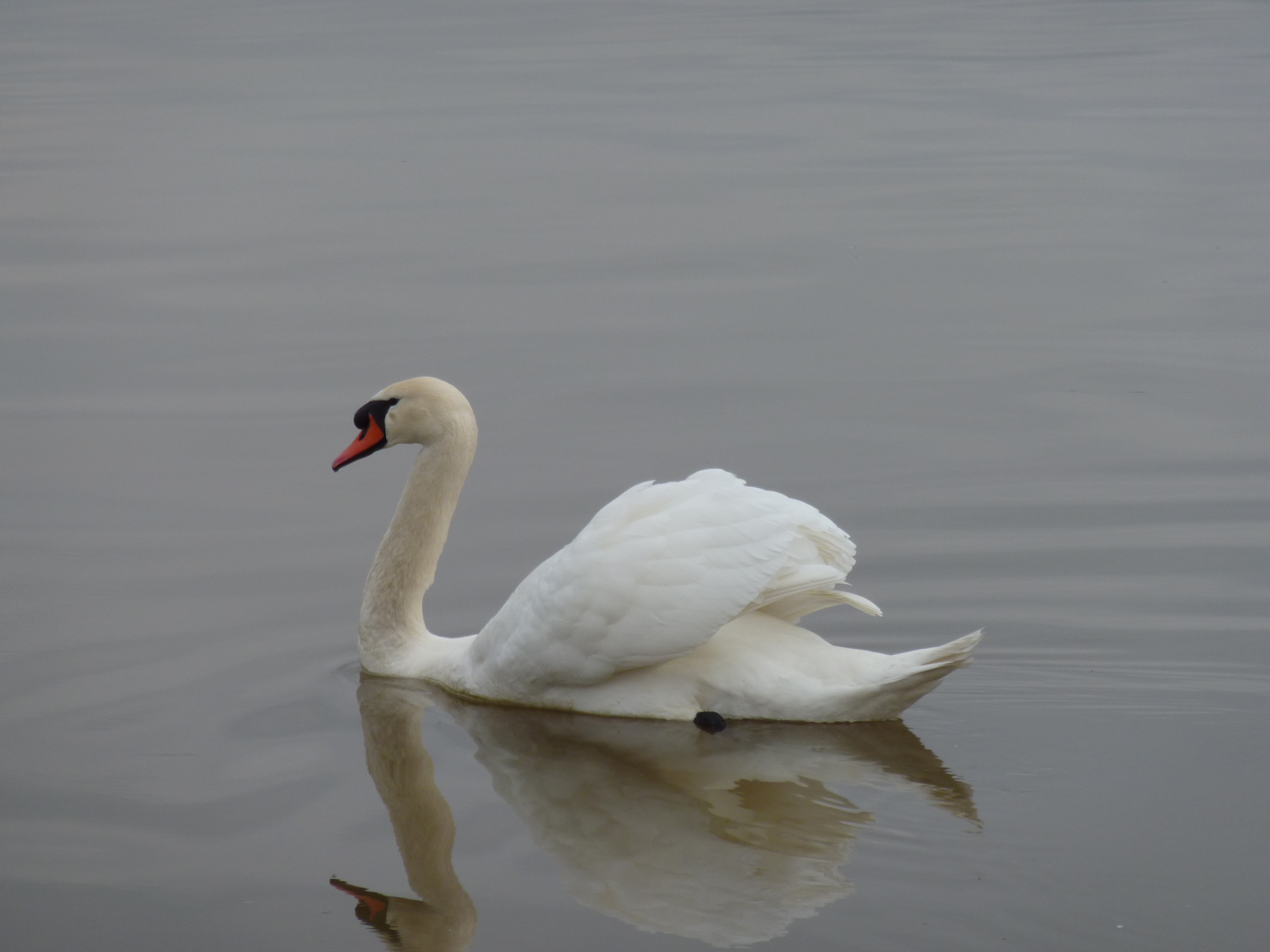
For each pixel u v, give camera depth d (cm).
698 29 5034
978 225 2619
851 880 888
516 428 1777
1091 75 4000
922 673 1046
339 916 880
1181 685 1166
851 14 5441
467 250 2542
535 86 3984
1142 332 2056
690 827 973
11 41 4928
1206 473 1605
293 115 3691
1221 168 2983
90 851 957
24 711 1155
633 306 2225
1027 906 850
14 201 2917
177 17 5434
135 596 1378
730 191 2897
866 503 1553
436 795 1032
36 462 1692
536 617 1155
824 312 2181
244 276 2417
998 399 1834
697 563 1109
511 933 856
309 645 1299
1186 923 827
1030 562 1409
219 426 1805
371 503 1608
